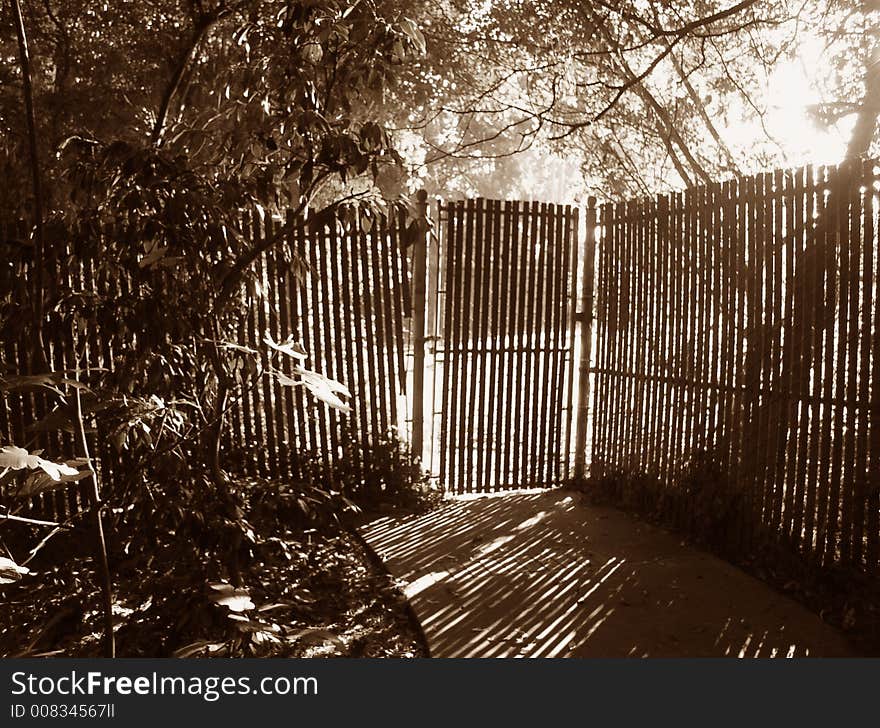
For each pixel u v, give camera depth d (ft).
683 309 21.99
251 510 11.08
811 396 17.58
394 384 24.52
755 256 19.34
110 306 12.03
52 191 23.29
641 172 35.24
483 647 14.37
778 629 15.34
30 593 15.83
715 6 28.81
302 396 23.41
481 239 25.13
